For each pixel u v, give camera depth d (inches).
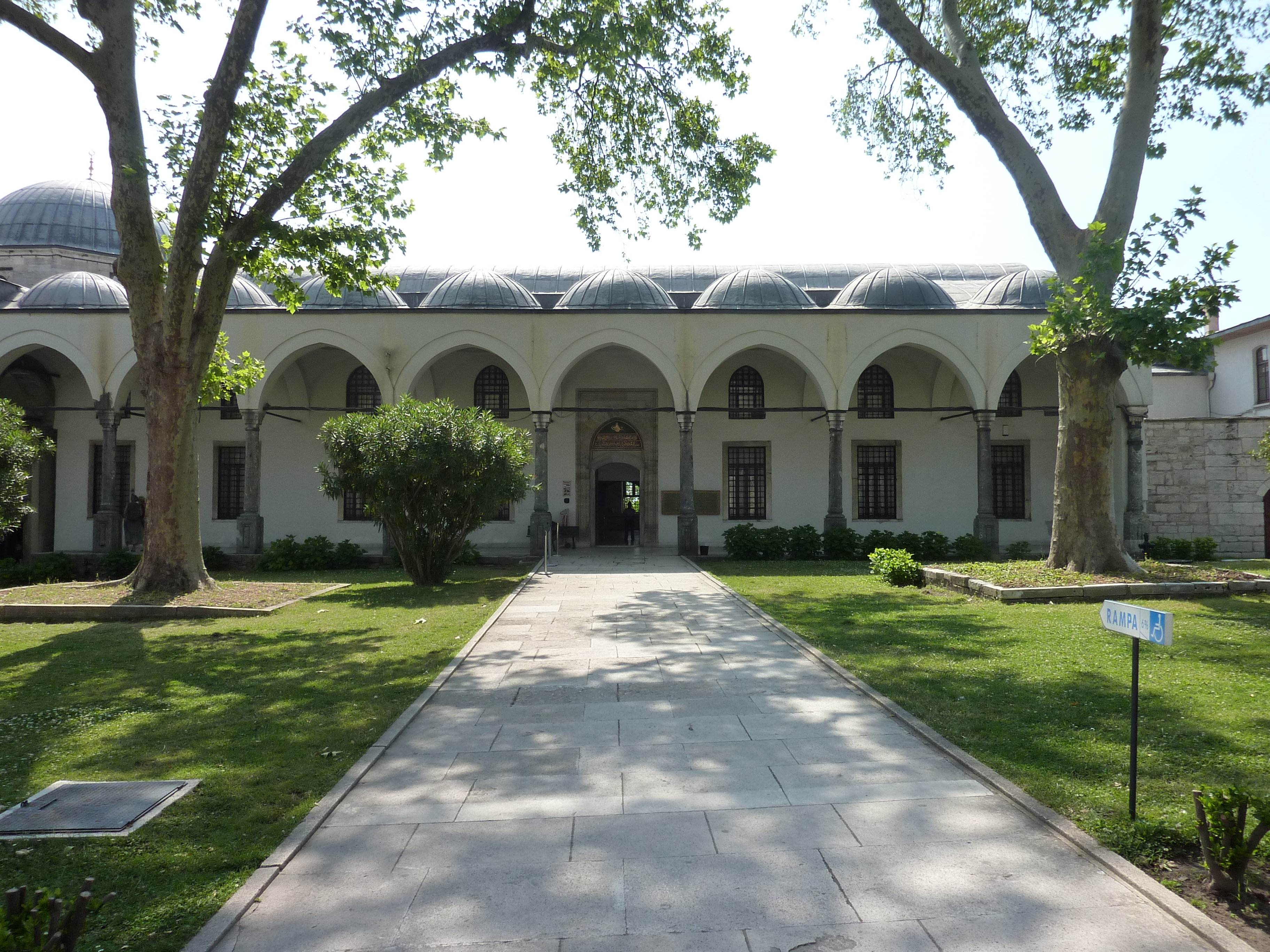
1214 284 434.3
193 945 122.0
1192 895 130.9
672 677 293.7
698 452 1002.7
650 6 543.5
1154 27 480.1
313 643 381.1
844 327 872.9
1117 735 210.7
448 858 150.3
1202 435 908.6
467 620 435.5
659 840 156.2
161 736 233.5
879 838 154.8
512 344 867.4
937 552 853.8
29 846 158.4
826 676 291.1
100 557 837.2
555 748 214.5
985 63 599.5
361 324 864.9
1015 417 996.6
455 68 549.6
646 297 904.3
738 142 620.4
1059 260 518.0
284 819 169.5
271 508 977.5
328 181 559.5
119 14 492.7
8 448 588.4
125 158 502.9
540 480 860.6
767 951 117.3
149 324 531.5
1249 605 432.5
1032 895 132.6
